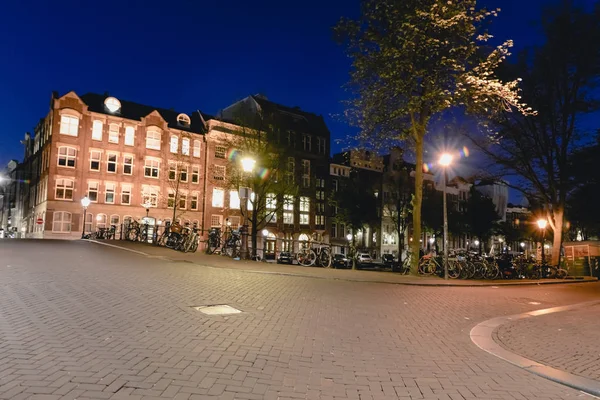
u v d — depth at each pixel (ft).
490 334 25.67
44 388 12.96
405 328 25.46
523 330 27.45
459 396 15.12
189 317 23.30
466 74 55.16
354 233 168.66
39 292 27.66
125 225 104.32
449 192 236.63
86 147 139.13
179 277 37.70
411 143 68.08
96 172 140.15
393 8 54.75
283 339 20.57
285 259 119.55
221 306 26.86
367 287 42.55
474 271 69.72
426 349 21.20
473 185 202.39
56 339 17.97
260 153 111.34
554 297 48.57
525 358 20.65
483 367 18.83
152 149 152.05
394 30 54.90
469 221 191.11
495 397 15.29
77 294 27.61
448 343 22.79
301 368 16.71
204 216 159.33
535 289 57.88
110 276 35.73
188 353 17.25
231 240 69.26
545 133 88.02
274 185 117.50
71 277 34.17
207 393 13.47
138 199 147.13
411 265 62.85
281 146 118.01
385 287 44.09
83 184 137.49
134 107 157.58
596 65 81.46
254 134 112.68
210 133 163.12
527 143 89.81
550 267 88.33
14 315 21.54
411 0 53.36
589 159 90.02
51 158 133.28
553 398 15.55
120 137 145.48
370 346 20.81
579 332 27.48
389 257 175.73
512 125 87.81
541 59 84.99
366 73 59.82
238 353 17.79
